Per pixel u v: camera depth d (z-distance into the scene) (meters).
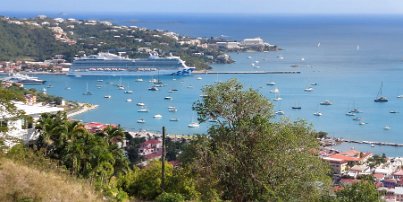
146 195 48.72
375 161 116.25
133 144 112.62
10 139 44.12
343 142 143.25
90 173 52.53
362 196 48.38
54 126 56.25
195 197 43.53
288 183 41.19
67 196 32.75
